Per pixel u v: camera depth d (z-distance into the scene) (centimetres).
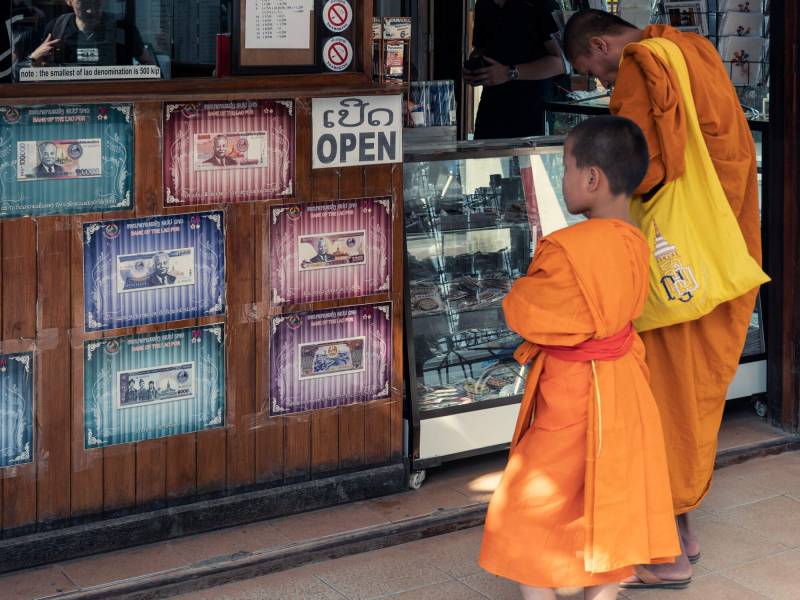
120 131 348
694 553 376
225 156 366
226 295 375
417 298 437
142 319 362
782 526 406
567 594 361
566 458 297
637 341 311
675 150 337
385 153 394
